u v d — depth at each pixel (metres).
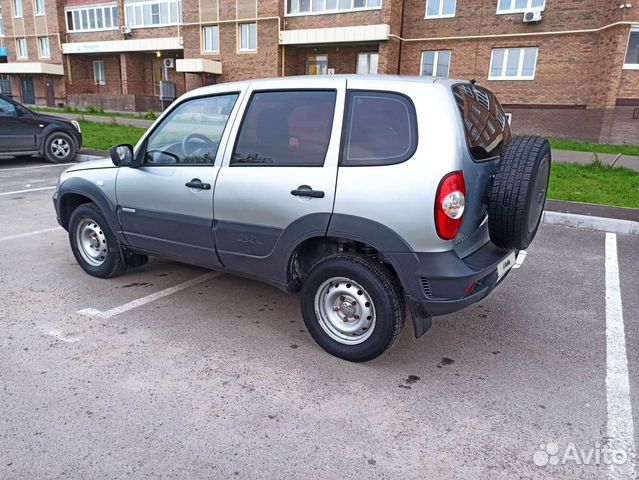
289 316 4.12
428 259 2.99
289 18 24.19
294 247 3.40
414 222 2.96
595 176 10.80
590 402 2.99
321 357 3.48
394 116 3.08
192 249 3.99
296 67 25.89
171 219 4.01
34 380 3.11
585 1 19.02
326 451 2.55
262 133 3.54
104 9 31.55
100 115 26.19
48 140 11.85
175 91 30.55
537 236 6.59
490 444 2.62
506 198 3.09
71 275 4.91
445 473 2.41
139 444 2.57
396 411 2.89
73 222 4.79
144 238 4.29
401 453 2.54
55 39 33.38
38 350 3.47
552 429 2.75
